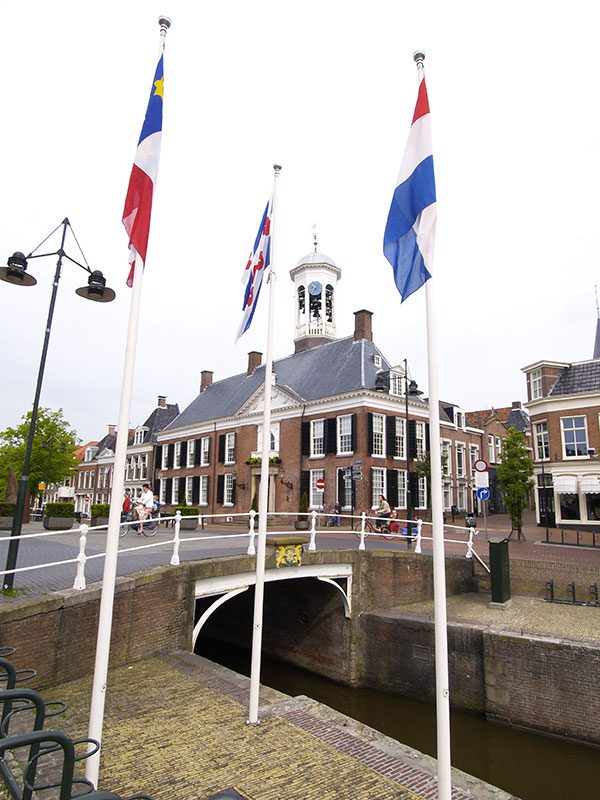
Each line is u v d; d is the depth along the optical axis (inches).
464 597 595.8
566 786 348.2
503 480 908.0
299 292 1576.0
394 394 1228.5
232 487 1499.8
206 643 741.3
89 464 2522.1
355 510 1122.7
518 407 2095.2
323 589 576.7
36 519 1589.6
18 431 1526.8
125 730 229.9
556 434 1093.8
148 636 339.9
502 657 426.3
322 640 576.1
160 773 194.7
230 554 486.6
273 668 616.1
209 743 219.8
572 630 443.2
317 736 227.9
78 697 262.1
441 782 155.8
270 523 1306.6
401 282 193.5
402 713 474.0
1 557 449.4
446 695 159.5
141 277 183.5
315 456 1241.4
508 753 386.0
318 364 1384.1
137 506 757.3
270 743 220.8
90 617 297.0
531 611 515.5
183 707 257.1
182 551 521.3
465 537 946.7
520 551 727.7
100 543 595.5
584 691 387.5
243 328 286.2
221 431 1585.9
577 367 1106.1
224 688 284.0
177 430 1793.8
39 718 120.4
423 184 190.2
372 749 217.2
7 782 101.7
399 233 199.0
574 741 386.3
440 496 168.2
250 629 692.7
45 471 1541.6
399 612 540.4
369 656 533.3
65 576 353.1
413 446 1243.8
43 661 268.8
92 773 159.6
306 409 1289.4
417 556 598.2
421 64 199.8
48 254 363.9
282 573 477.1
